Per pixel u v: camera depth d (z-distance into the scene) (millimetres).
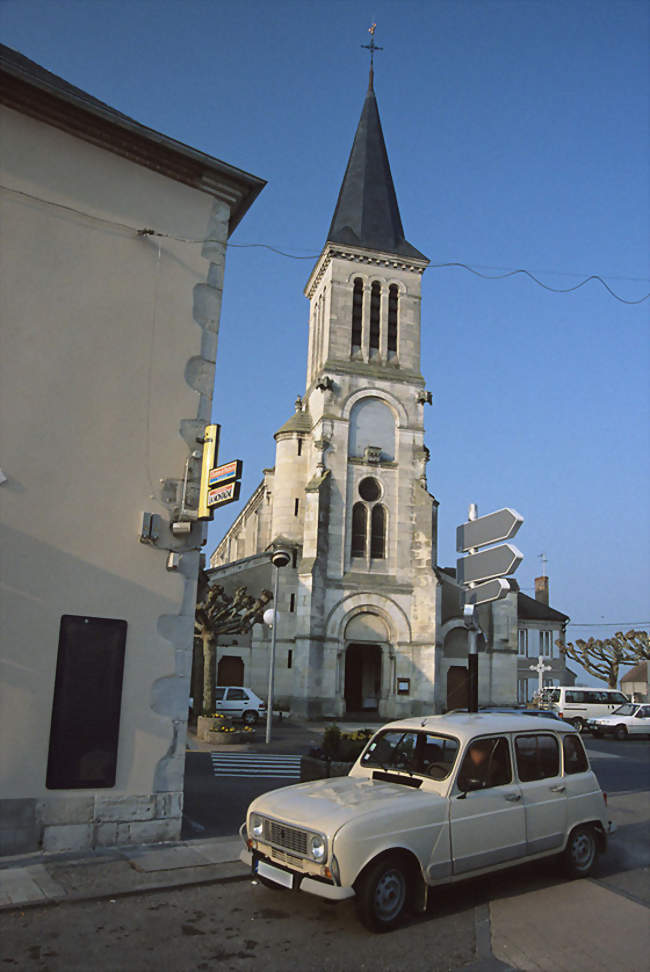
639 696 49375
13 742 8844
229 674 38312
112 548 9883
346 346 42031
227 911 7398
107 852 9016
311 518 38281
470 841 7703
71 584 9508
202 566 24797
